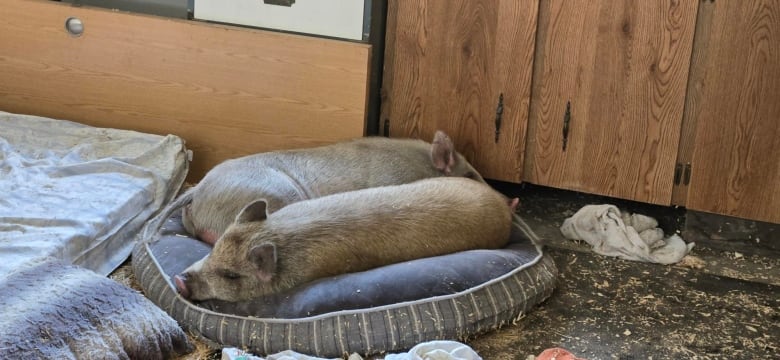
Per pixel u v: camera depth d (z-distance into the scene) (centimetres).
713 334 223
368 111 282
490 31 266
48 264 202
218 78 282
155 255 226
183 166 277
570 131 270
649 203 282
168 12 286
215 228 238
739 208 262
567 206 288
